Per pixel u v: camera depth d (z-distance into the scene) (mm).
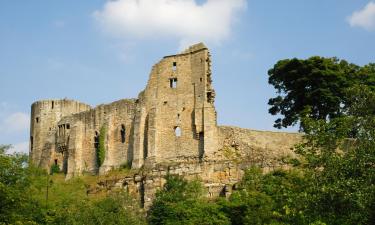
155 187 89562
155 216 81812
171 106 96062
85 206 79938
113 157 100000
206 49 96125
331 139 52156
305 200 49031
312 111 96062
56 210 78375
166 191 87250
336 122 53812
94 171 101562
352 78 97938
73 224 73938
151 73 98750
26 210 74312
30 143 114875
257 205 75562
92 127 103875
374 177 47156
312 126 53375
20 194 68000
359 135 51250
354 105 53875
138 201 90062
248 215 73688
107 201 84000
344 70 98688
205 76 95000
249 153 90812
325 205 48312
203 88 94625
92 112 104562
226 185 87375
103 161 99750
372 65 99938
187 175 90062
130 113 99812
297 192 51625
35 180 90688
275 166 87000
